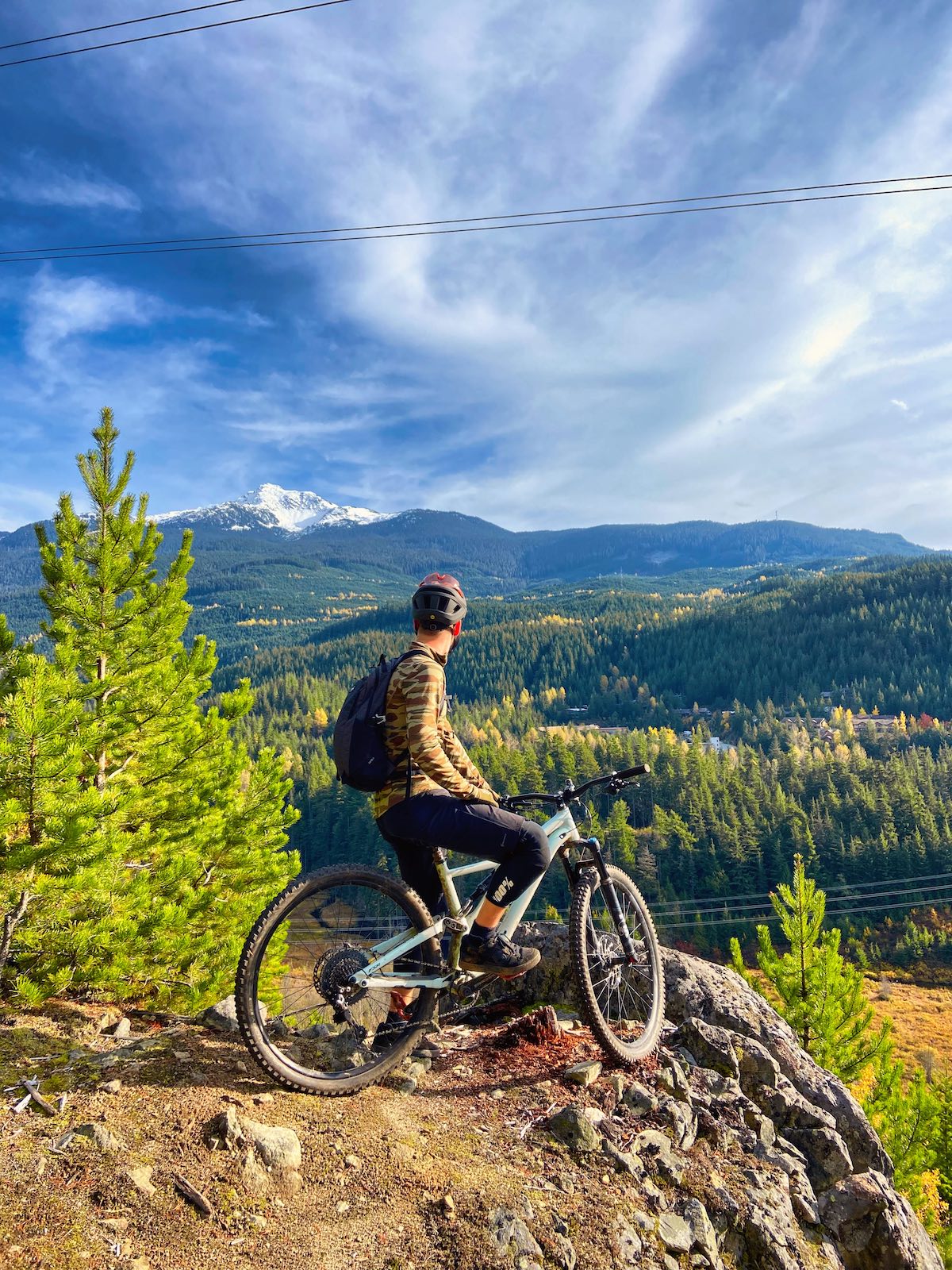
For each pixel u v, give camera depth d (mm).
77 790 5480
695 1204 3127
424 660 3379
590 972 4133
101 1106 2934
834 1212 3635
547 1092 3631
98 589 8328
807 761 135125
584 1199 2979
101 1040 3820
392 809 3443
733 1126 3727
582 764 120812
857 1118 4234
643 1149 3332
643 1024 4281
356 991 3354
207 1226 2451
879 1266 3539
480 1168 3035
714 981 4918
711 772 119000
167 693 8570
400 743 3426
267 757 10266
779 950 78125
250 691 10180
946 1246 10461
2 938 5047
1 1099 2938
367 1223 2635
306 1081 3273
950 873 87562
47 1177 2496
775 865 92562
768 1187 3422
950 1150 14445
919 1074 11938
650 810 113438
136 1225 2393
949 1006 64938
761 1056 4215
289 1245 2475
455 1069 3857
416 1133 3219
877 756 169250
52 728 5160
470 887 3766
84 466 8328
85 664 8273
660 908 87688
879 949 80312
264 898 9000
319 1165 2867
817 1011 12180
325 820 111125
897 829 97562
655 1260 2818
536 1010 4309
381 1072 3486
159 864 8430
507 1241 2658
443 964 3604
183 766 8906
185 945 7195
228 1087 3230
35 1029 3799
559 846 4023
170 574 8789
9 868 4988
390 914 3611
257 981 3240
